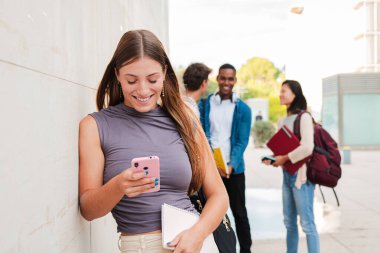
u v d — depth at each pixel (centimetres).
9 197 93
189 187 168
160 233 151
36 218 109
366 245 462
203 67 367
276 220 574
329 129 1884
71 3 151
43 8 119
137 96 148
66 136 139
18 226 98
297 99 373
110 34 248
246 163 1295
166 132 159
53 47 128
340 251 445
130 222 152
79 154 155
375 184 845
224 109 404
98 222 198
